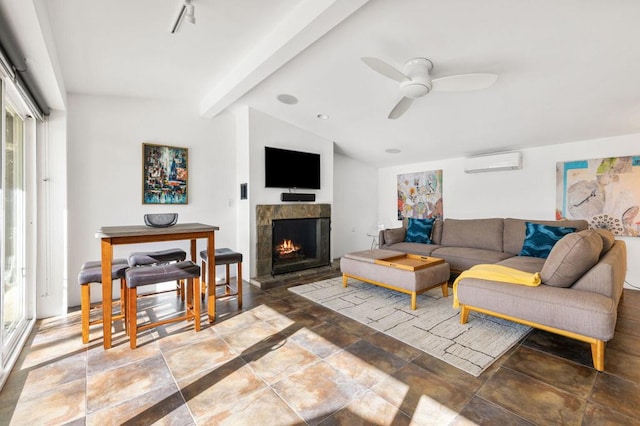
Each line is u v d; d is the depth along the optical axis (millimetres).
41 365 2033
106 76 2928
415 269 3162
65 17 1983
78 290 3248
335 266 5023
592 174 3885
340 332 2572
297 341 2404
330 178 5184
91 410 1602
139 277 2275
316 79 3201
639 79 2615
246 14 2170
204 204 4141
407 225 5344
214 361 2098
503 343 2357
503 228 4336
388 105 3648
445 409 1608
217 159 4254
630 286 3658
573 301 2066
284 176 4488
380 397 1712
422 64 2607
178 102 3893
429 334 2525
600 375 1915
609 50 2295
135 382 1852
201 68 2961
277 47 2332
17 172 2596
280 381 1865
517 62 2568
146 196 3650
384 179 6391
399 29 2287
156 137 3732
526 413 1570
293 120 4453
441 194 5422
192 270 2525
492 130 3969
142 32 2258
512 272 2564
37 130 2863
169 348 2281
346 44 2535
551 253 2371
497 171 4723
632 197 3615
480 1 1960
